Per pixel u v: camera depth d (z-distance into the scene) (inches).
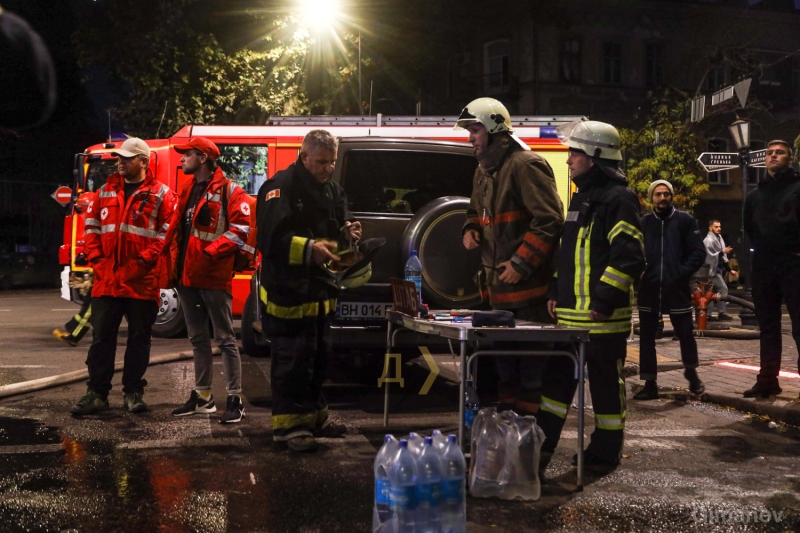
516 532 132.3
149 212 224.8
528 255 178.9
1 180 1103.0
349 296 233.3
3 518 135.0
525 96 1200.2
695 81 1261.1
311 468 169.5
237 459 176.2
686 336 262.4
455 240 228.1
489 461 151.9
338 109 893.2
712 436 208.5
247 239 212.4
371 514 139.3
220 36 853.2
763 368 248.4
